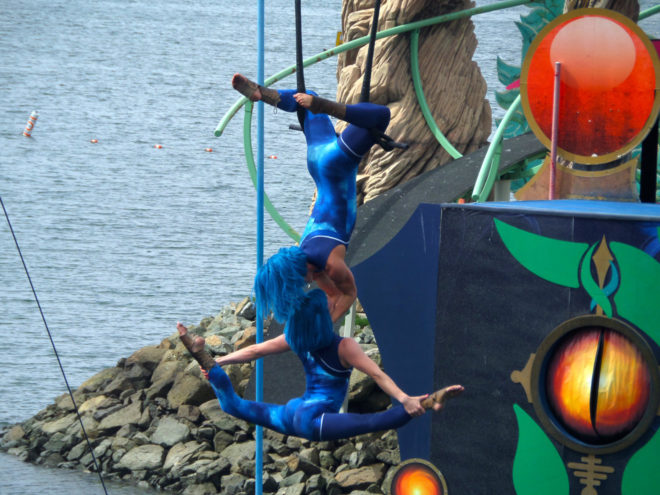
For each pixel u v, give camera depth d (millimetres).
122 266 141500
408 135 91562
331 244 34281
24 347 106625
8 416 89000
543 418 36562
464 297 37812
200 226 169375
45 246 150250
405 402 29000
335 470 74812
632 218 35156
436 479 37969
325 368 31078
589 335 36031
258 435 54938
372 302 41438
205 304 125812
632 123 46531
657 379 34969
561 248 36219
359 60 94188
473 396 37719
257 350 32594
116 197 190000
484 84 96062
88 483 76062
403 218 72625
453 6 93812
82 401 89250
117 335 112312
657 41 47969
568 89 47062
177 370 87938
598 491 35844
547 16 91938
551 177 46750
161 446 80375
